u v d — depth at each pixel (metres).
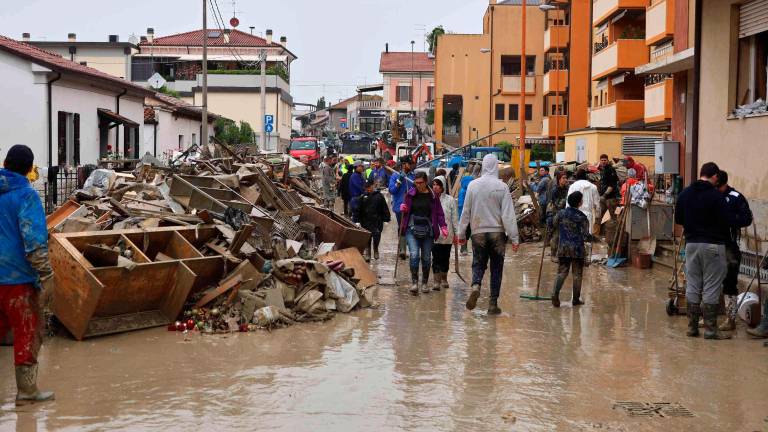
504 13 61.72
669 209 16.66
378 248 19.33
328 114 132.50
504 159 44.16
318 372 7.93
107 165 22.50
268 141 50.28
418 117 80.19
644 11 36.62
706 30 13.65
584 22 49.66
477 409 6.77
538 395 7.21
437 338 9.66
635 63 35.62
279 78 67.06
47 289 9.16
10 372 7.73
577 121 49.97
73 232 10.65
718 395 7.25
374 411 6.66
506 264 17.38
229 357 8.52
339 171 37.75
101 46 63.84
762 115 11.84
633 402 7.02
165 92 55.47
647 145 31.72
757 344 9.45
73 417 6.41
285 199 15.69
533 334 9.95
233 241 10.93
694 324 9.85
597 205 17.53
